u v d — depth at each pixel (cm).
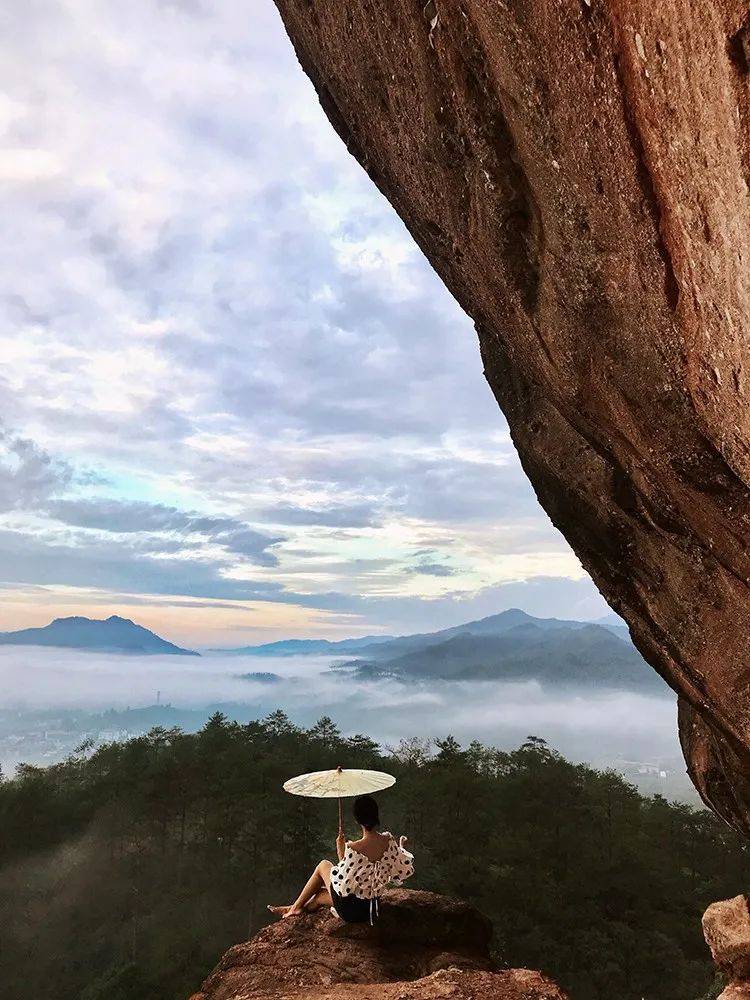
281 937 442
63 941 4012
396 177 453
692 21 166
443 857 4359
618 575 467
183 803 4950
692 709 484
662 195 220
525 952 3625
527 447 521
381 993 362
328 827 4803
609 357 304
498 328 425
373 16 357
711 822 5234
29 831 4991
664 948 3672
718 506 314
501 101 282
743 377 221
